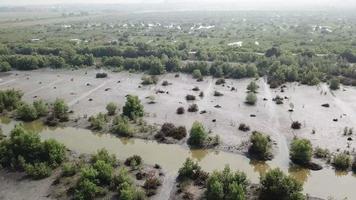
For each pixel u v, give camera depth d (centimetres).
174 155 8944
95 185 7038
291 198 6700
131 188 6988
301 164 8362
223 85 14288
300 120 10725
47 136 10006
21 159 7950
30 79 15375
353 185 7731
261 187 7162
